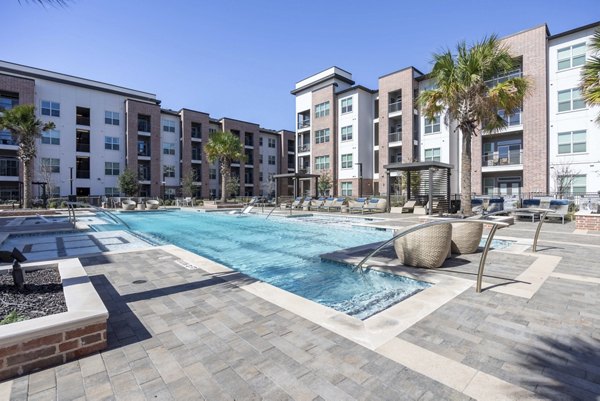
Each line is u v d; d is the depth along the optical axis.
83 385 2.28
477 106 12.36
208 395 2.15
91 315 2.68
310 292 4.89
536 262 5.78
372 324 3.19
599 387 2.15
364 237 10.78
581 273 5.02
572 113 20.42
